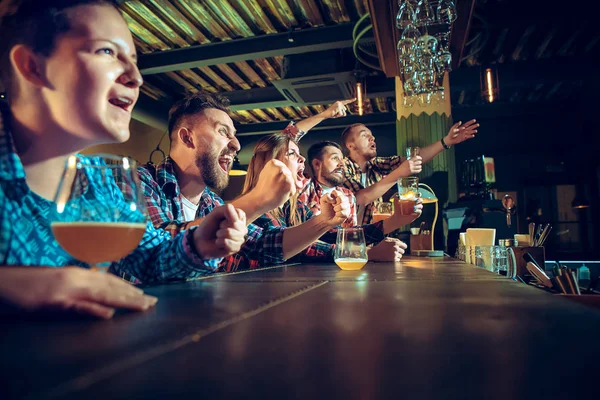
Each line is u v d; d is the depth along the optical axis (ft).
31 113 2.89
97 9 2.81
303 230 5.17
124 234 2.06
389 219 7.30
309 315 1.87
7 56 2.79
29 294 1.73
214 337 1.44
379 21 11.14
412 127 16.58
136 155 25.85
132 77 2.93
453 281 3.37
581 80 21.04
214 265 3.40
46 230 2.90
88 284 1.85
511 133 27.55
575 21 17.17
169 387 0.93
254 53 17.74
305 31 17.12
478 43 18.74
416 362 1.13
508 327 1.58
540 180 29.40
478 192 14.24
